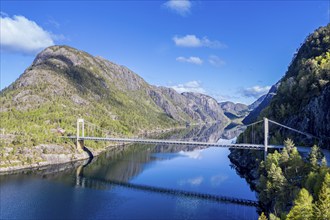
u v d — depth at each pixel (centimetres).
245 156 17775
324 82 15350
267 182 9969
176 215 9931
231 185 13538
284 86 19225
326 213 6141
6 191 12750
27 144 18800
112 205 10975
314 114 14725
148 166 18000
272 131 16888
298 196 7238
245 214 9956
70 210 10456
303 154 12506
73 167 17900
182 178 14950
